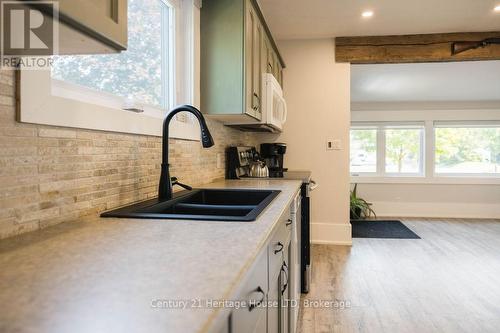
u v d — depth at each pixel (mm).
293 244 1861
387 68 4285
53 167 1023
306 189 2641
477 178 5836
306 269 2555
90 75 1348
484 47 3615
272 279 1121
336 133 3965
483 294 2521
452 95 5609
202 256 716
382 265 3195
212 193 1965
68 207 1087
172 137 1838
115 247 787
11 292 537
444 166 6031
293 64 4000
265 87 2725
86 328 427
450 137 6020
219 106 2207
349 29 3592
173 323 442
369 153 6223
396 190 6047
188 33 2127
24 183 922
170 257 710
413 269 3080
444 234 4473
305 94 3996
